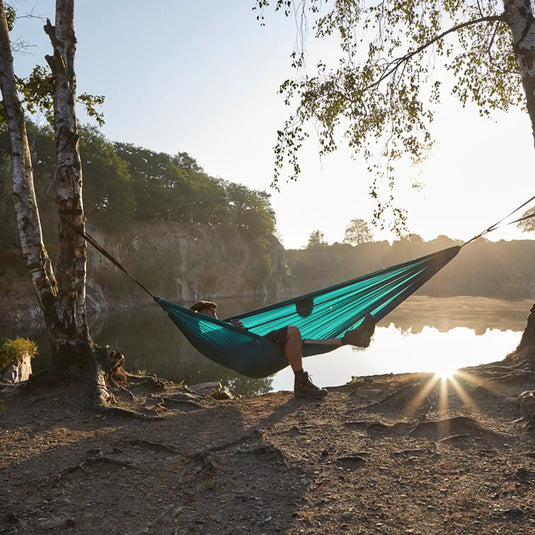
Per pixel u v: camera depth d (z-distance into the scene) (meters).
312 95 8.21
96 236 60.81
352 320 5.87
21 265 41.56
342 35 8.20
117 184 63.53
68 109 6.33
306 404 5.04
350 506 2.77
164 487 3.20
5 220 42.81
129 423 4.80
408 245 158.00
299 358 5.15
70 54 6.46
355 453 3.56
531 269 130.38
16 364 10.23
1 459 3.83
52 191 55.03
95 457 3.64
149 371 17.25
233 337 4.90
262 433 4.07
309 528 2.54
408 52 7.77
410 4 7.86
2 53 6.40
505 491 2.83
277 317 5.76
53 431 4.59
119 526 2.68
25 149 6.50
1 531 2.65
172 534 2.55
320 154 8.46
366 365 15.34
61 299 6.21
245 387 14.60
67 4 6.47
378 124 8.52
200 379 16.00
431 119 8.54
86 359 6.26
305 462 3.45
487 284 118.12
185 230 77.88
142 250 68.50
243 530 2.55
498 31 8.09
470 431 3.87
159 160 76.94
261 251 93.94
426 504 2.75
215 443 3.96
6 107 6.38
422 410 4.52
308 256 154.88
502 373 5.32
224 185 92.19
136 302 60.88
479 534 2.40
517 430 3.82
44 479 3.37
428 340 21.56
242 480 3.21
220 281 83.38
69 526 2.69
